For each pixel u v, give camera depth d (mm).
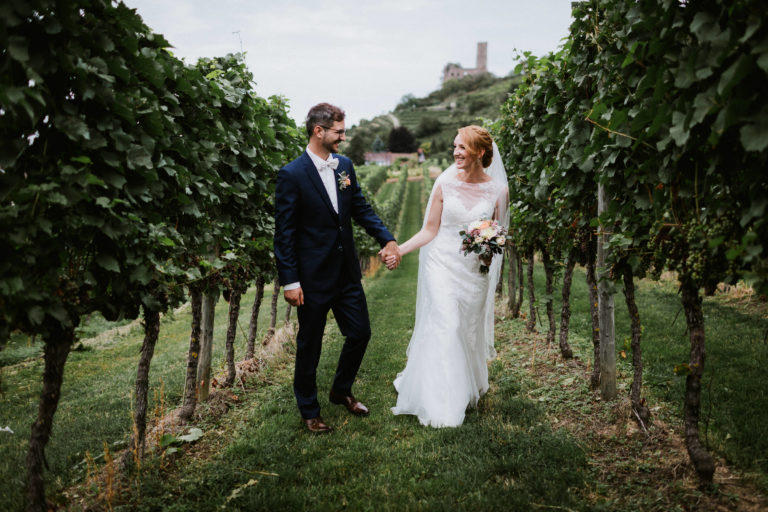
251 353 4852
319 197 3096
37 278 1736
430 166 65062
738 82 1495
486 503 2158
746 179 1613
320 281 3104
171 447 2771
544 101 4195
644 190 2453
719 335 4816
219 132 3137
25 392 5156
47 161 1786
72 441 3156
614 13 2424
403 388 3457
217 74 3365
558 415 3201
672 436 2689
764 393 3227
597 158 2842
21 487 2502
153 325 2521
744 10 1473
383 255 3467
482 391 3662
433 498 2240
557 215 3973
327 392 3848
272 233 4477
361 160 79312
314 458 2715
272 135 4051
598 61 2945
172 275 2420
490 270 3783
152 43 2416
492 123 6938
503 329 6168
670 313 6043
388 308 8391
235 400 3768
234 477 2473
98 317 10148
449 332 3297
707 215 1921
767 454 2375
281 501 2238
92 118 1910
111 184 1978
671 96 1934
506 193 3684
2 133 1613
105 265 1990
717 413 2891
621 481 2322
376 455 2717
